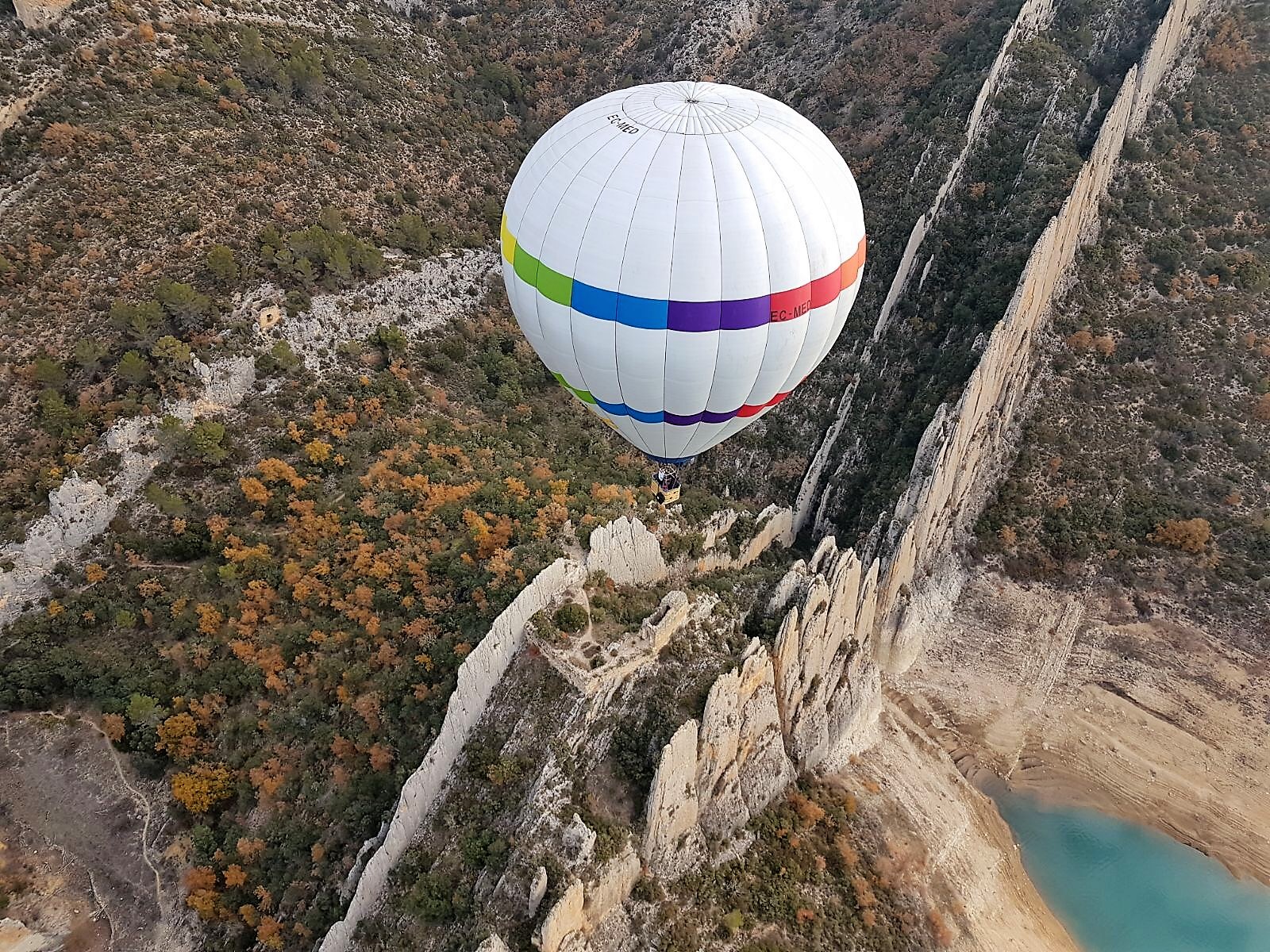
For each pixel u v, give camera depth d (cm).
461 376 6819
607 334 3484
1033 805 5391
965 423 6056
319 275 6500
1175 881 5047
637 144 3247
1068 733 5728
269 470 5156
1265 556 6116
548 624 3800
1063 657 6066
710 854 3972
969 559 6531
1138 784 5481
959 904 4575
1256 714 5619
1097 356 7100
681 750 3522
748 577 4872
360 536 4638
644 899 3600
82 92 6650
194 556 4916
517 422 6475
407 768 3512
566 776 3466
